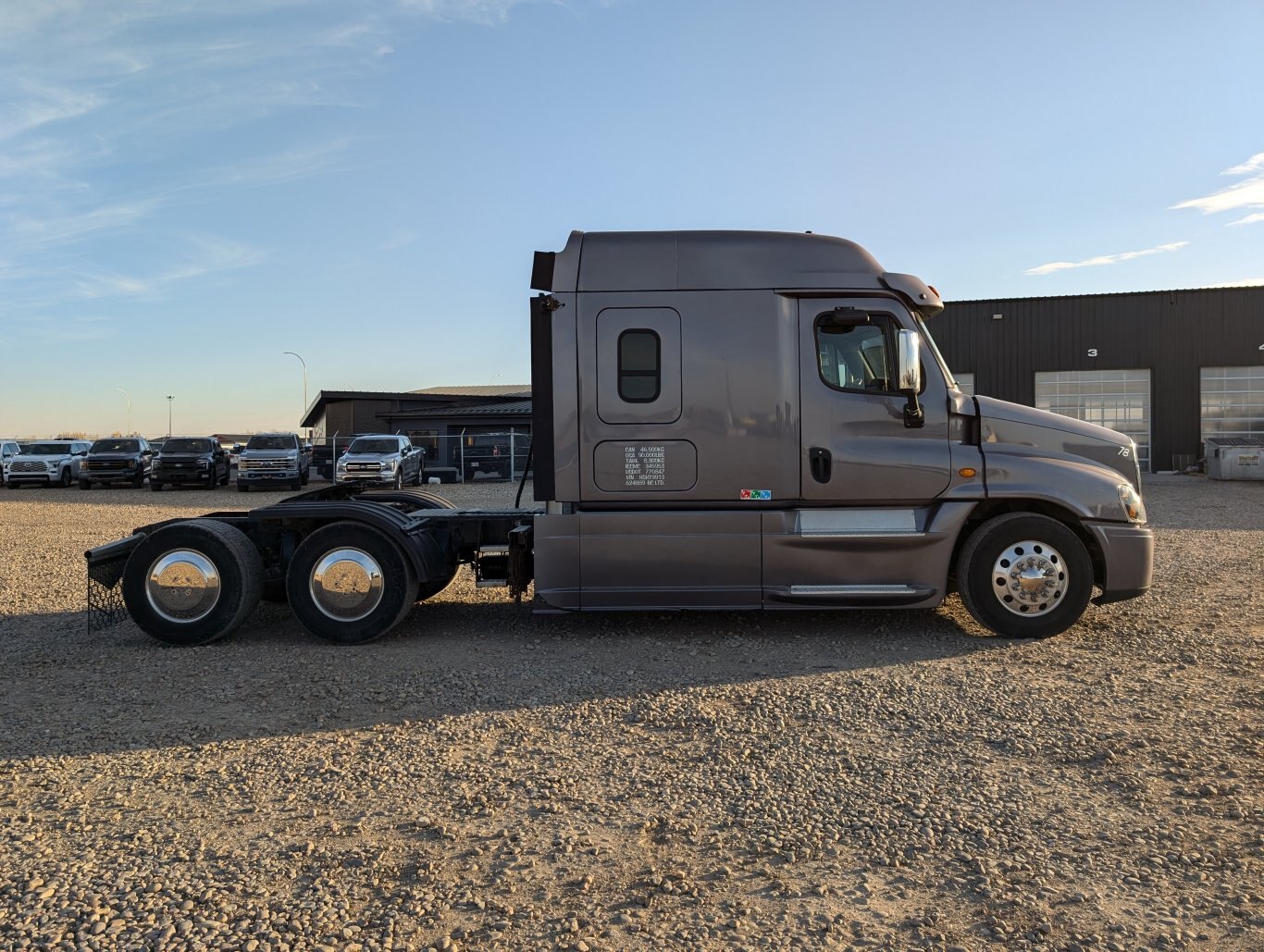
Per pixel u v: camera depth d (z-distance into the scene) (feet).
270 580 25.35
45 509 72.64
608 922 9.86
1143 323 93.97
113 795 13.61
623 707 17.69
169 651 22.86
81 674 20.71
